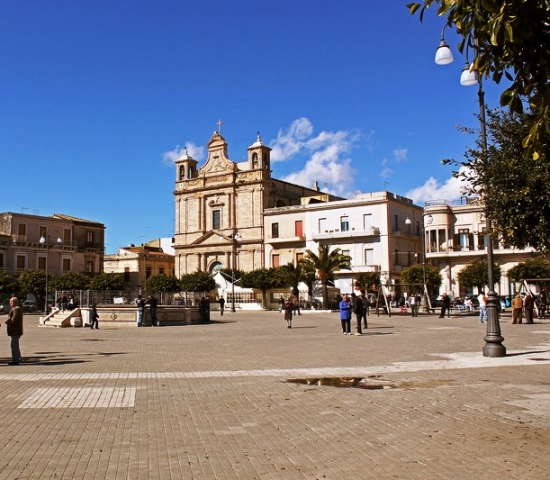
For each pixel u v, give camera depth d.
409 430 8.22
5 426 8.76
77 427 8.67
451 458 6.83
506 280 62.44
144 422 8.98
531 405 9.77
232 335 28.50
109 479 6.25
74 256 83.38
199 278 74.06
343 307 27.97
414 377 13.20
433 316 46.31
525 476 6.12
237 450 7.37
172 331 32.66
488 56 6.23
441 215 66.56
